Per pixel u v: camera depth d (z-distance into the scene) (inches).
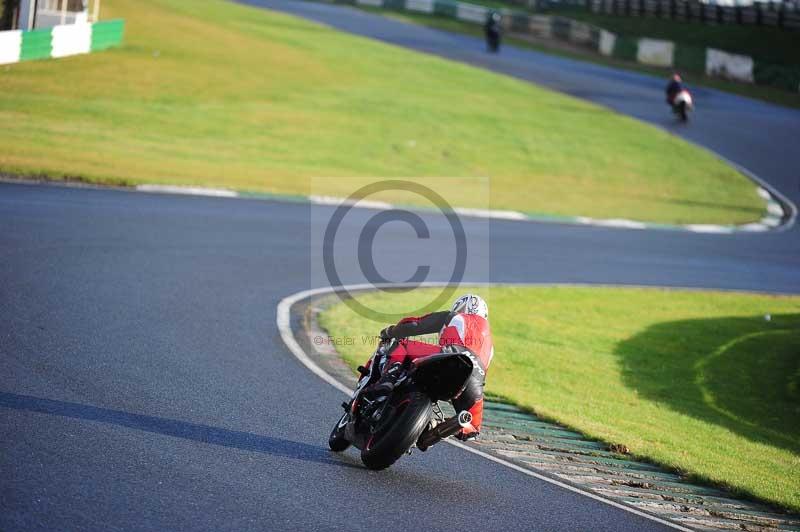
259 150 4503.0
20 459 933.8
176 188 3319.4
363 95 6102.4
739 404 1955.0
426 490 1040.2
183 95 5295.3
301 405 1322.6
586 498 1115.3
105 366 1347.2
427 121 5703.7
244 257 2452.0
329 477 1026.1
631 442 1457.9
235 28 7573.8
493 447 1298.0
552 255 3336.6
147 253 2268.7
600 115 6569.9
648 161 5649.6
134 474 942.4
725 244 4067.4
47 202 2679.6
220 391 1321.4
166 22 7096.5
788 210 5014.8
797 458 1582.2
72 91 4864.7
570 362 2050.9
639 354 2247.8
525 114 6284.5
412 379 1015.6
